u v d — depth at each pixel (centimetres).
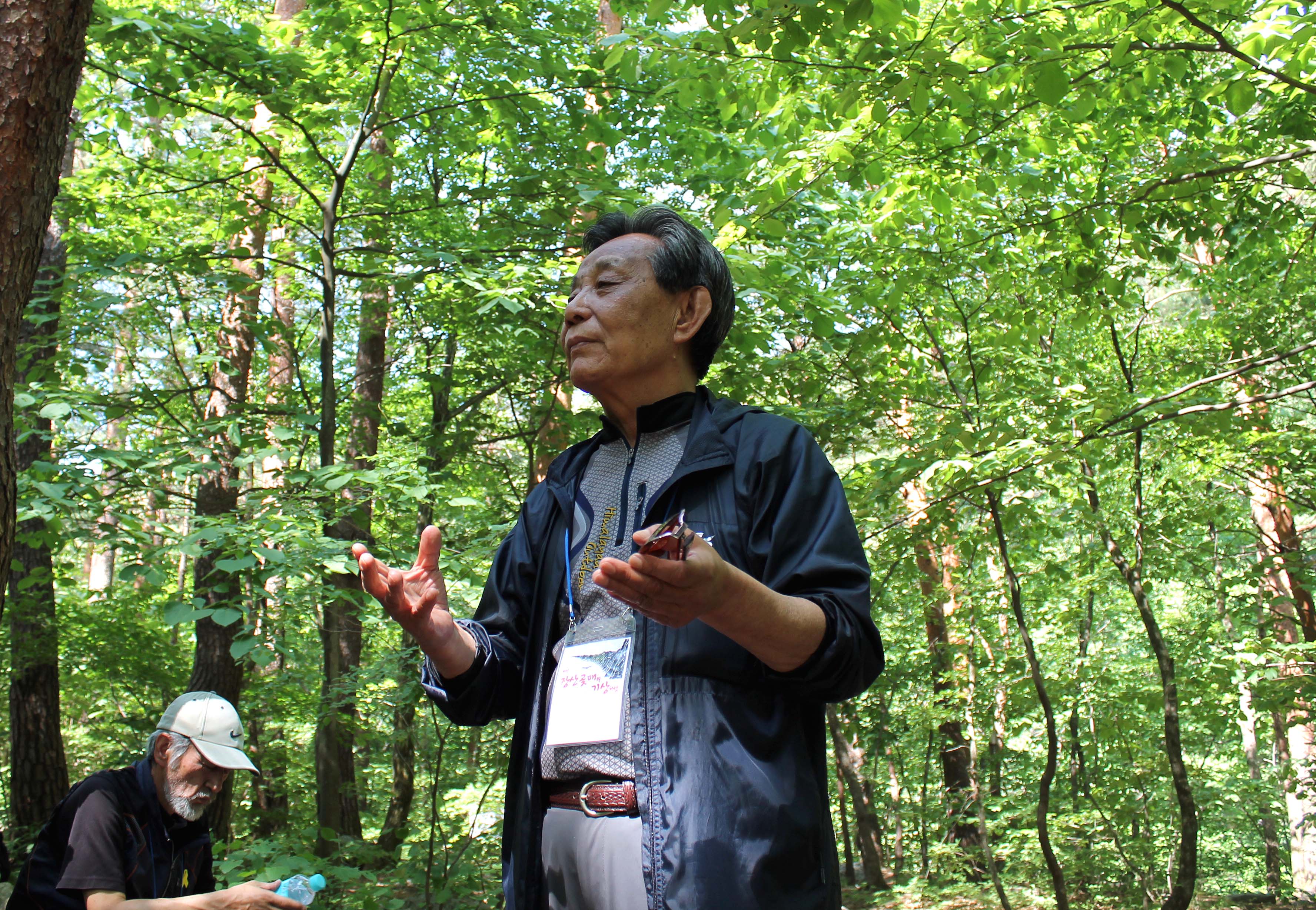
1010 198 593
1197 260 777
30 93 160
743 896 96
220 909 244
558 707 115
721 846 98
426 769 584
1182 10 353
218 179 588
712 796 100
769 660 96
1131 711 835
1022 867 952
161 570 379
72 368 529
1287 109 474
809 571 105
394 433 746
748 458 116
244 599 390
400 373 893
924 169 486
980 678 879
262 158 620
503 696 135
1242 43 365
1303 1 354
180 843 269
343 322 877
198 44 502
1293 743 1097
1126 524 785
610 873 104
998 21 385
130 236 657
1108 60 395
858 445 657
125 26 466
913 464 461
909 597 927
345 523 512
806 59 404
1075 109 421
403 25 523
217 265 652
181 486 609
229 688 732
